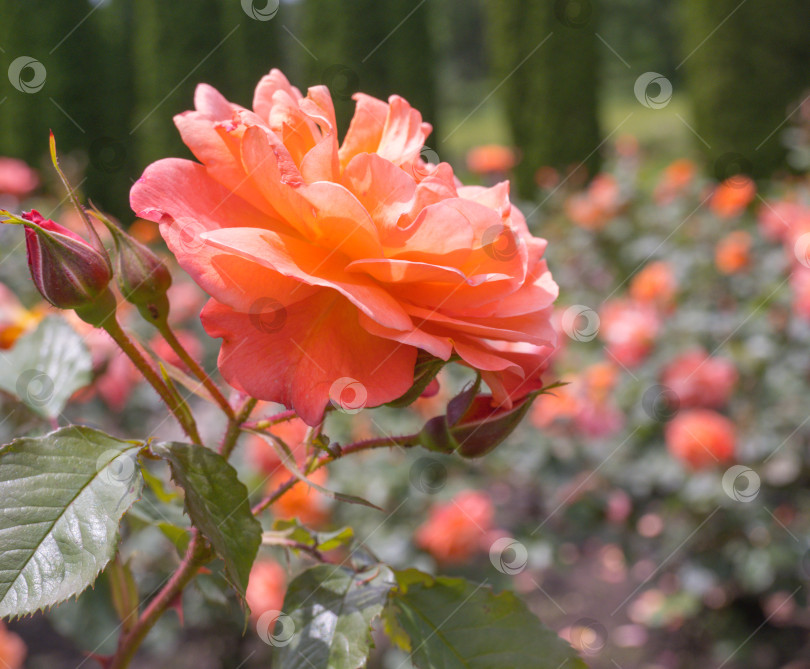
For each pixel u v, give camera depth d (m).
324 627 0.26
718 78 2.30
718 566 0.92
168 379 0.26
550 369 1.01
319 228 0.24
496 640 0.28
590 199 1.61
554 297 0.27
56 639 1.02
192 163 0.26
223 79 2.34
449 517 0.79
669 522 0.94
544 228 1.72
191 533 0.31
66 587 0.22
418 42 2.44
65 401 0.33
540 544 0.91
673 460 0.93
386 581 0.27
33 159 2.18
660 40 6.44
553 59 2.48
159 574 0.71
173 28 2.26
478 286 0.25
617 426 0.96
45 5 2.17
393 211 0.24
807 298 0.94
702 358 0.95
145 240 1.47
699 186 1.56
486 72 7.46
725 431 0.87
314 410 0.23
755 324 1.05
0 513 0.22
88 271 0.25
